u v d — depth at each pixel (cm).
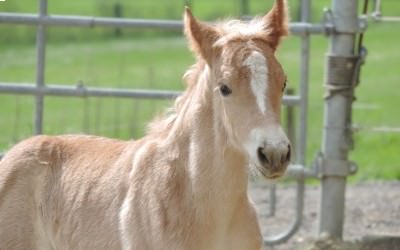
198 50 795
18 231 896
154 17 4106
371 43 3584
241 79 745
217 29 788
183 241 795
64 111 2367
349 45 1167
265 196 1510
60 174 896
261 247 831
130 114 2270
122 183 839
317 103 2383
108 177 856
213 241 803
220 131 782
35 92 1219
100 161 877
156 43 3909
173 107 855
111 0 4903
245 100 742
